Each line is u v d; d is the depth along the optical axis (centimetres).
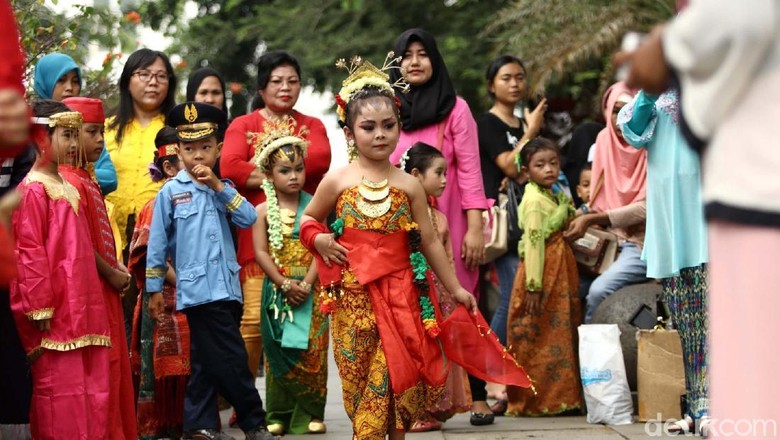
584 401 1559
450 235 1491
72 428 1066
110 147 1570
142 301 1395
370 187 1095
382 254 1087
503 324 1648
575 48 2403
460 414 1605
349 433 1448
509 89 1744
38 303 1052
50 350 1063
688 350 1296
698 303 1278
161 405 1395
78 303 1072
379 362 1071
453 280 1137
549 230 1535
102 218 1163
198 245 1305
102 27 1834
